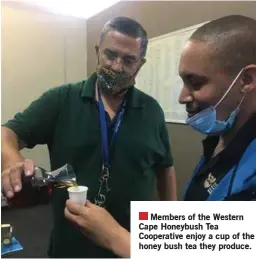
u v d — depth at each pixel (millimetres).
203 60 617
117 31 1008
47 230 2502
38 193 944
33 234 2430
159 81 2127
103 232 654
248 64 608
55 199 1047
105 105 1108
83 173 1051
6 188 813
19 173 841
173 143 2035
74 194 718
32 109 1061
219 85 620
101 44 1056
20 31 3039
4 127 1018
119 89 1068
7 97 3023
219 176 656
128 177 1073
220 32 606
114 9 2758
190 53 633
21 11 3018
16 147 971
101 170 1053
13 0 2955
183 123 1907
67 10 3191
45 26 3180
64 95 1097
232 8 1557
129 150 1077
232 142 636
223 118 655
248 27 611
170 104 2023
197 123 687
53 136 1096
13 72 3035
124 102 1125
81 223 679
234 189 579
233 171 609
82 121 1067
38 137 1076
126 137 1083
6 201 919
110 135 1080
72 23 3338
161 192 1315
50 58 3246
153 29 2197
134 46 1016
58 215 1053
